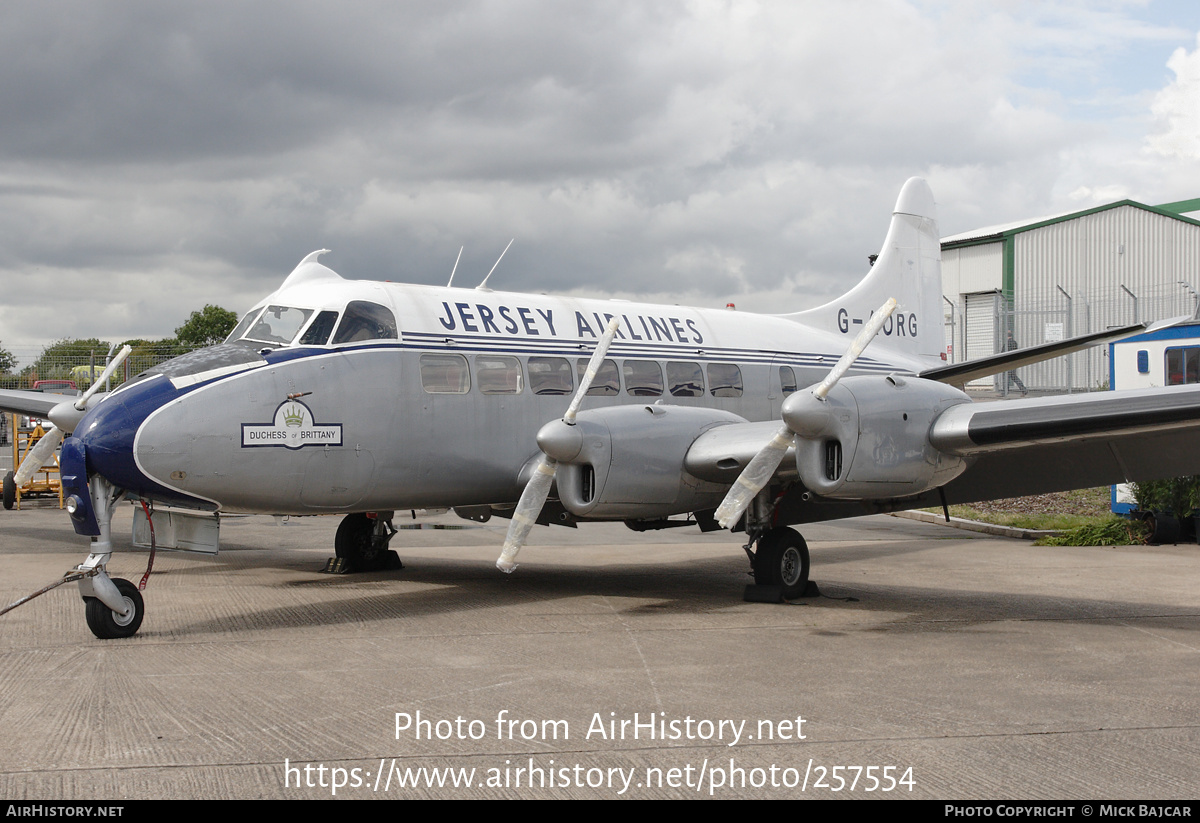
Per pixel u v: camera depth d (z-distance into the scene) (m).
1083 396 8.38
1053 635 8.21
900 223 16.05
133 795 4.45
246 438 8.62
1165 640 8.02
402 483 9.77
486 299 10.80
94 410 8.15
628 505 9.19
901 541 15.77
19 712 5.72
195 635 8.01
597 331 11.45
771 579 9.91
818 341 14.06
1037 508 19.70
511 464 10.50
